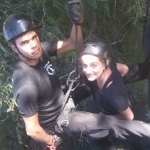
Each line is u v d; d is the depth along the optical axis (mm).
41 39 2260
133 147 3047
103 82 1709
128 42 2580
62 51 1887
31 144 2570
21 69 1646
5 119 2674
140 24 2520
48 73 1732
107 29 2455
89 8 2270
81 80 1812
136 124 1687
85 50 1627
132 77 1816
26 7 2207
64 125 1767
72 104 1825
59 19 2168
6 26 1600
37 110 1698
